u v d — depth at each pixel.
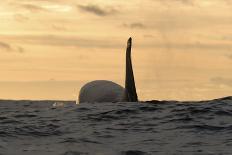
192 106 66.12
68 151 37.28
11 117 61.97
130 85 87.25
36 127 51.56
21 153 36.59
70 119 58.38
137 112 62.94
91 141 42.34
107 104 75.56
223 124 50.09
